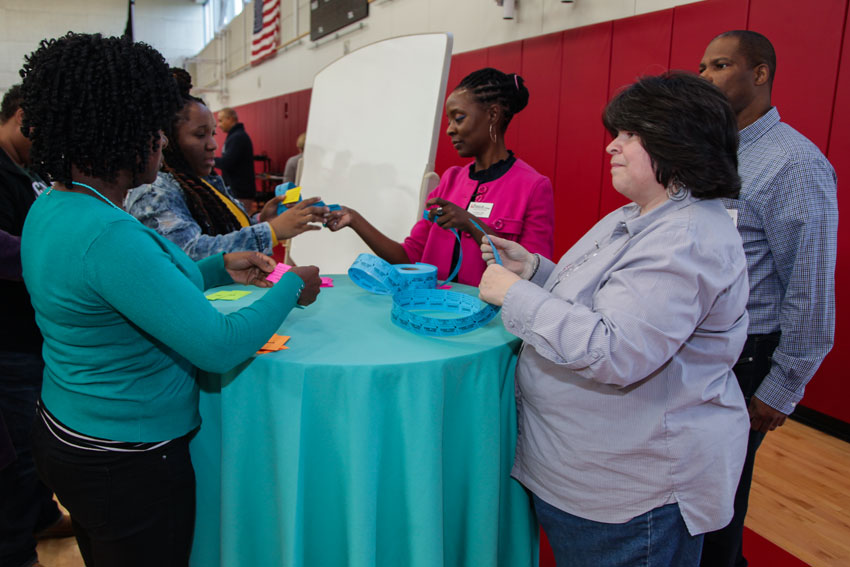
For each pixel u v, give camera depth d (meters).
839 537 1.85
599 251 1.04
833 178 1.25
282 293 0.99
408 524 1.05
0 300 1.43
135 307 0.78
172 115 0.89
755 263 1.30
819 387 2.58
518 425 1.20
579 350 0.85
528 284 0.96
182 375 0.96
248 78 10.52
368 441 0.98
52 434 0.88
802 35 2.47
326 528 1.06
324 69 2.54
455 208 1.47
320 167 2.46
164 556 0.95
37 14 11.16
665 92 0.88
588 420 0.97
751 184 1.29
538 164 4.00
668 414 0.93
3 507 1.46
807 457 2.35
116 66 0.80
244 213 1.83
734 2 2.73
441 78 2.00
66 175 0.82
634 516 0.96
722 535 1.35
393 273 1.42
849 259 2.41
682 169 0.87
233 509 1.06
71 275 0.78
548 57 3.83
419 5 5.28
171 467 0.93
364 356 1.01
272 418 1.01
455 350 1.06
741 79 1.31
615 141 0.95
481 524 1.13
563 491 1.02
